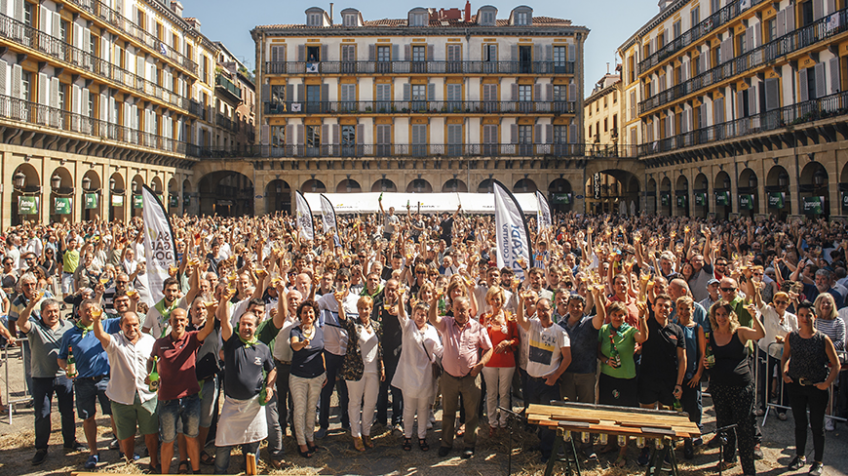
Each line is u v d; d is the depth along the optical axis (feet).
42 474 20.57
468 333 21.84
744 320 22.61
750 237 53.42
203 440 20.89
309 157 136.56
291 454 22.04
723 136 105.81
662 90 131.85
